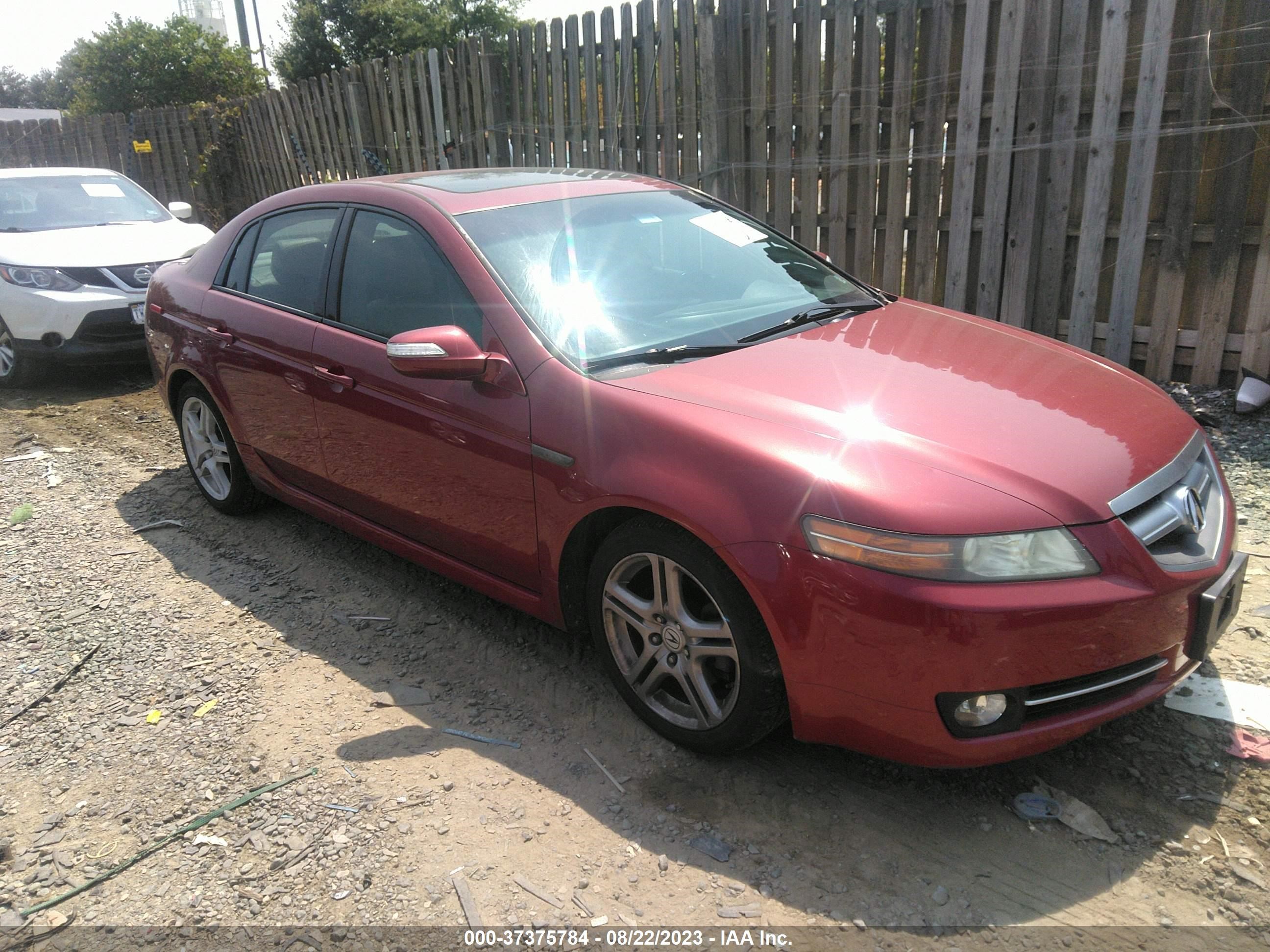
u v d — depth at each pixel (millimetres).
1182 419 2846
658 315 3178
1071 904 2188
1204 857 2297
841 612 2252
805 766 2711
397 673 3299
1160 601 2275
